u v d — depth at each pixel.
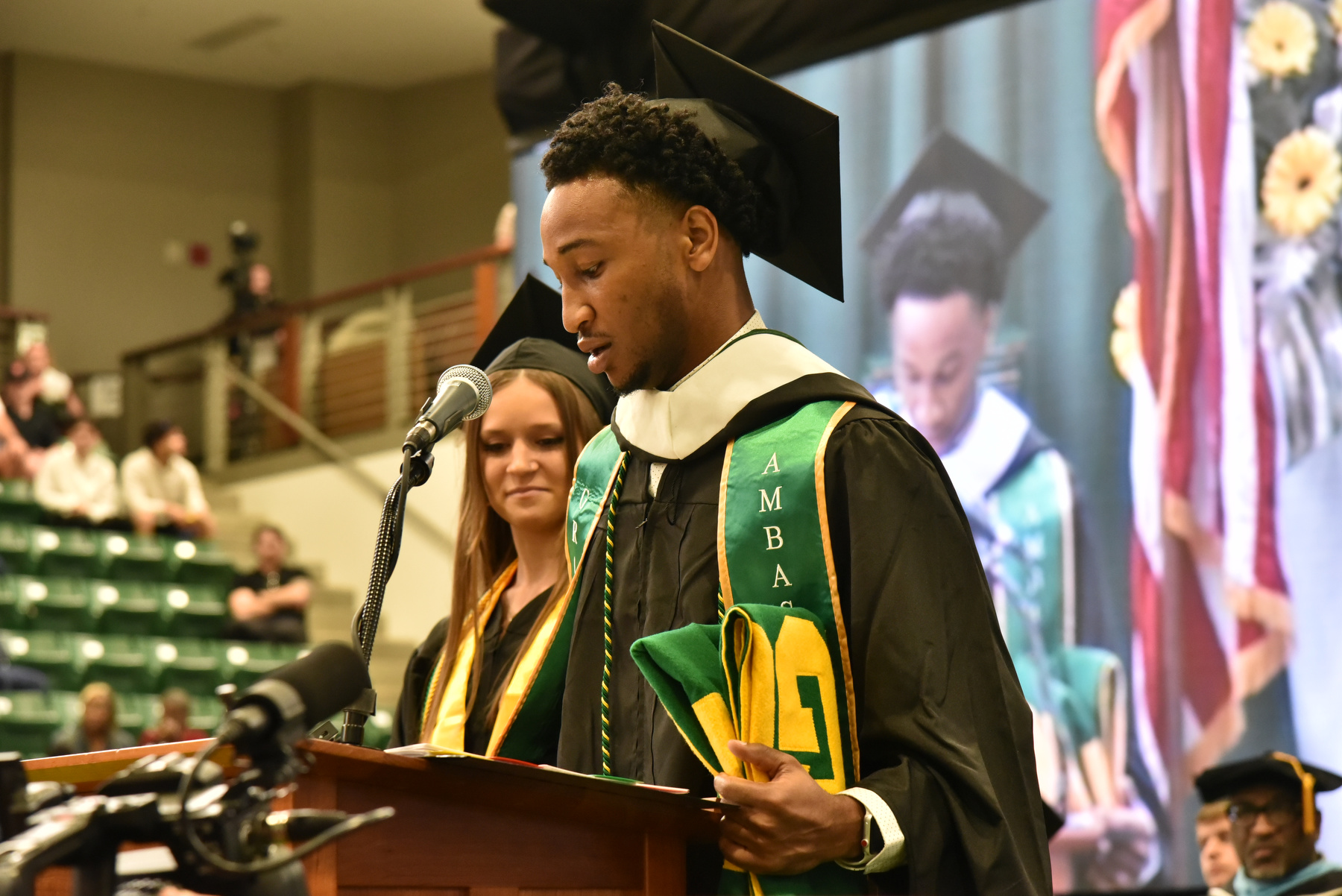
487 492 2.74
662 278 2.10
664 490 2.16
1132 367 5.82
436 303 12.27
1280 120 5.57
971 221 6.26
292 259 16.50
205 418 14.18
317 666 1.29
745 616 1.88
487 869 1.68
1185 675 5.56
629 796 1.73
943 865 1.81
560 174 2.13
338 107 16.56
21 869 1.13
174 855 1.22
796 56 6.69
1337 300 5.39
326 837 1.21
